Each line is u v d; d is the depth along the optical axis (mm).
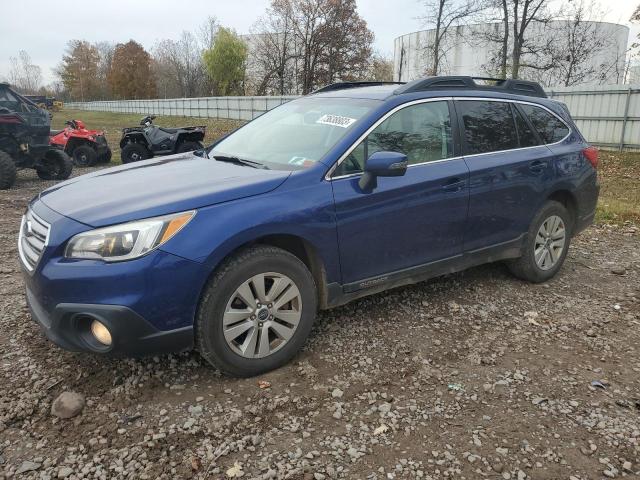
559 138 4996
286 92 56062
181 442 2641
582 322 4148
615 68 34406
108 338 2832
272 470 2461
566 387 3219
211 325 2996
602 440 2732
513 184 4422
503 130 4520
